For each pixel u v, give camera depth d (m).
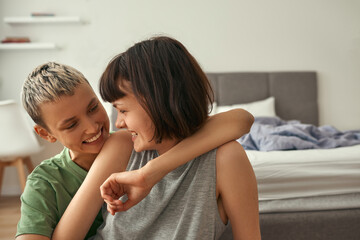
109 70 0.68
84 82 0.75
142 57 0.66
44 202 0.75
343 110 3.78
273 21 3.71
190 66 0.68
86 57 3.65
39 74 0.74
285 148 1.89
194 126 0.69
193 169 0.71
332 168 1.63
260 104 3.42
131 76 0.65
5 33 3.61
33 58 3.62
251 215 0.71
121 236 0.73
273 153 1.77
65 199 0.79
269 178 1.61
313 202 1.59
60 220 0.73
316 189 1.62
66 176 0.81
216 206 0.70
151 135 0.68
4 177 3.56
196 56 3.73
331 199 1.59
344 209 1.58
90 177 0.74
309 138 2.02
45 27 3.61
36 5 3.60
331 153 1.72
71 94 0.71
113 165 0.75
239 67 3.74
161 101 0.65
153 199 0.73
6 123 2.90
